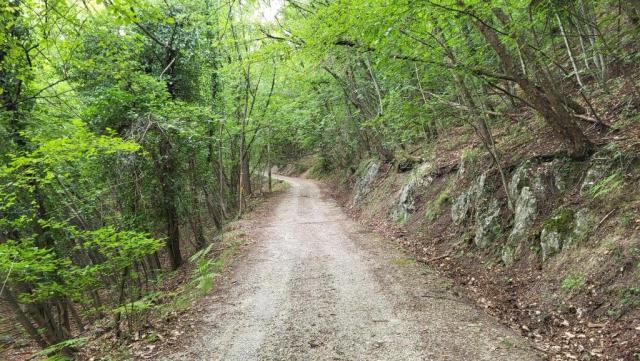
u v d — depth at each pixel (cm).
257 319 659
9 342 962
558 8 694
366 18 666
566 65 1116
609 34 939
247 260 1088
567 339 520
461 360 476
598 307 534
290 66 1518
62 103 1012
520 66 977
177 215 1378
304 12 1187
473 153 1163
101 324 854
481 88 1026
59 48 778
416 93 1078
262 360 517
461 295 714
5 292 609
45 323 691
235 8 1502
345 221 1723
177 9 1328
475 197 1005
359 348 529
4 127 770
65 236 931
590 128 821
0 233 755
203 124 1418
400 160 1817
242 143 2261
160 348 580
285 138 3678
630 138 698
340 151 3241
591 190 686
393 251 1078
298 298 747
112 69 1066
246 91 2112
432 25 712
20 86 793
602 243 596
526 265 725
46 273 663
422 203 1347
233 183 2641
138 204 1185
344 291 767
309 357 515
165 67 1359
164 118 1112
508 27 689
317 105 2544
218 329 630
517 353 485
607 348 471
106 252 665
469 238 948
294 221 1783
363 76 1825
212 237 1830
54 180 889
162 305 792
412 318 612
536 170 832
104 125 1150
